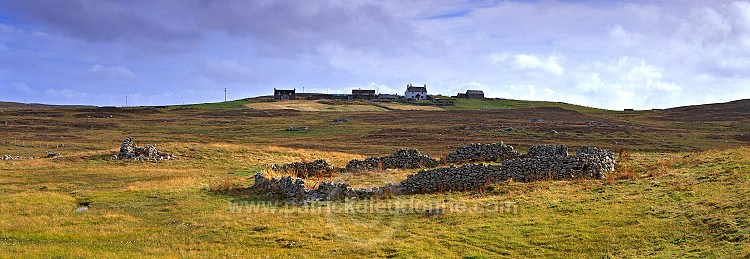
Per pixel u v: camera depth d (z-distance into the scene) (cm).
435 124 14250
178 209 2964
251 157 5747
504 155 4112
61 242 2331
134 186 3753
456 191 3133
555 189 2895
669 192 2577
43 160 5491
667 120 16000
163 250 2186
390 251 2098
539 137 11069
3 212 2905
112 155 5622
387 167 4225
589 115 17588
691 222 2095
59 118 15512
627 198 2567
